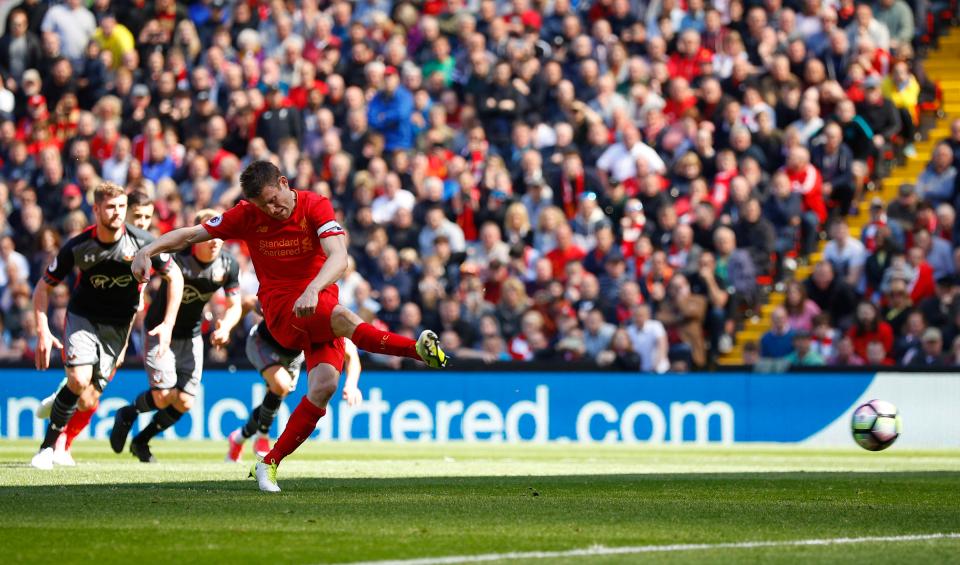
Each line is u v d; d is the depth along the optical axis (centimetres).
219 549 1223
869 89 4559
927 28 4978
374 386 4022
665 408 3984
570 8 5016
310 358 1764
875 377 3931
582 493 1886
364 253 4344
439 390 4019
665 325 4100
